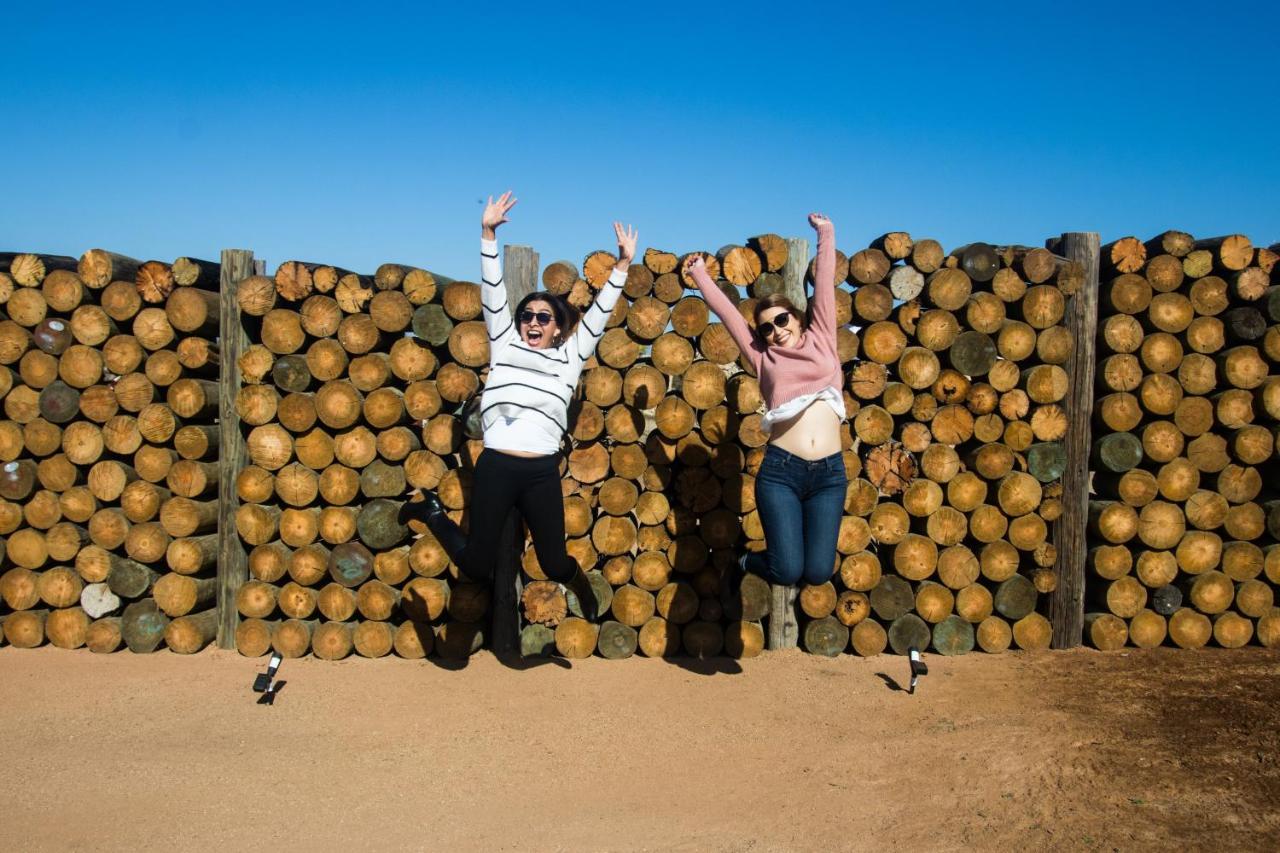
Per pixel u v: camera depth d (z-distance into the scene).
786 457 4.42
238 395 5.46
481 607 5.46
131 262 5.68
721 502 5.51
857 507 5.53
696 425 5.62
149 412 5.40
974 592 5.61
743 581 5.57
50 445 5.54
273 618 5.67
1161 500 5.69
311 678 5.14
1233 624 5.71
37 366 5.52
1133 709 4.68
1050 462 5.60
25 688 4.94
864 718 4.62
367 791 3.83
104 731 4.38
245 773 3.96
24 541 5.60
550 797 3.80
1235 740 4.27
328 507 5.44
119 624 5.55
